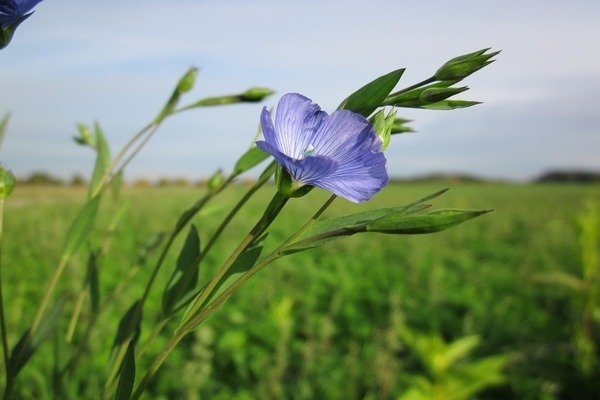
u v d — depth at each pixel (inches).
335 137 3.7
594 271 15.1
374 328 16.1
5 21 3.7
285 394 12.4
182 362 13.3
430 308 17.9
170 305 4.4
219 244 28.0
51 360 12.6
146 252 5.7
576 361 14.4
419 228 3.4
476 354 14.9
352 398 12.2
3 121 5.4
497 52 3.7
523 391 13.3
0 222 4.5
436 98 3.7
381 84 3.8
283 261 23.1
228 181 5.0
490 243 32.9
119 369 4.5
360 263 25.3
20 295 13.2
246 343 15.2
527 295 20.7
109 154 5.6
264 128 3.3
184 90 5.3
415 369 13.2
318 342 14.9
